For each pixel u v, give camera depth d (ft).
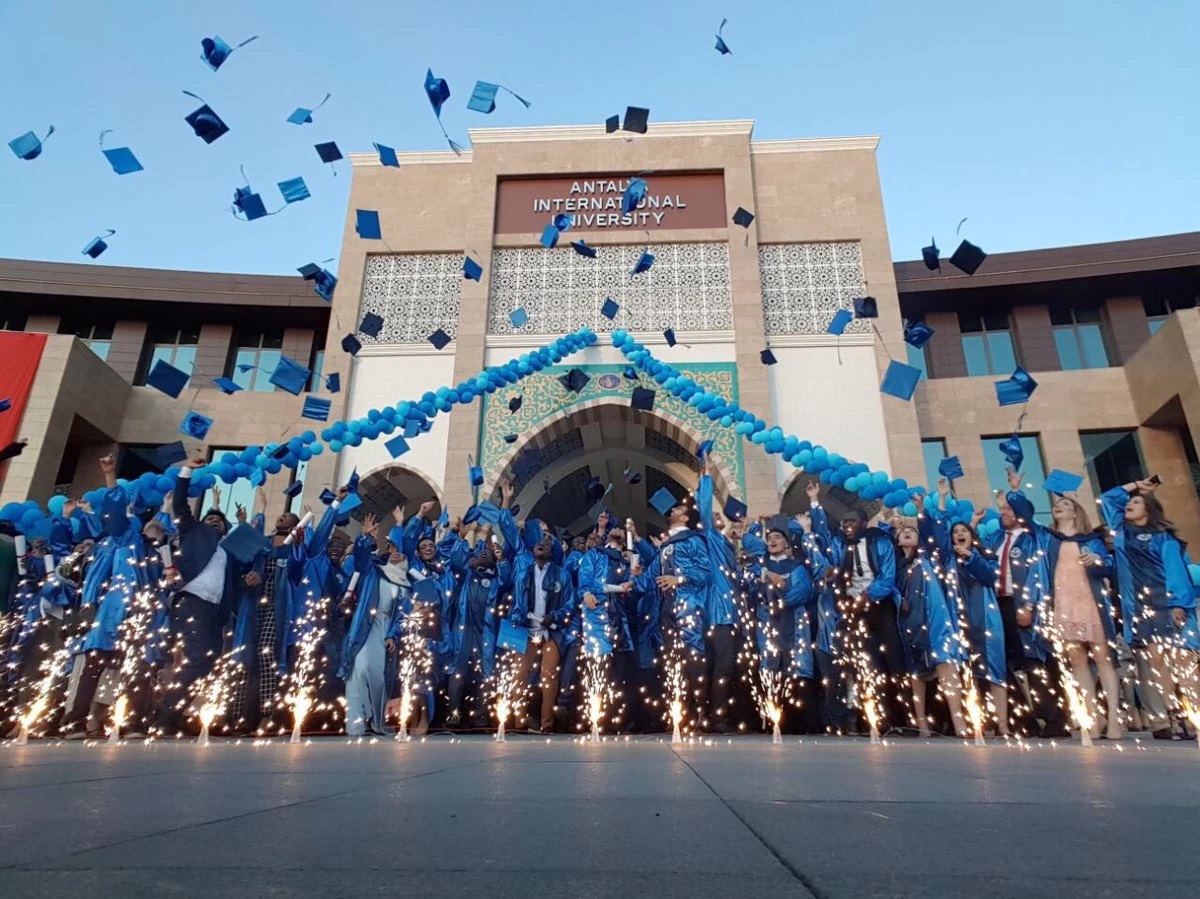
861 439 45.29
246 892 3.00
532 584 22.18
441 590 22.11
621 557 22.66
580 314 48.70
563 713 21.65
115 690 17.22
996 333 53.83
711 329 47.78
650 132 51.78
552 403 46.42
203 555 17.94
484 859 3.71
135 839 4.09
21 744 13.65
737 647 19.98
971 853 3.86
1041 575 18.52
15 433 42.14
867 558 20.35
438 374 48.03
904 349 46.60
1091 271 50.98
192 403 51.60
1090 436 49.55
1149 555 17.60
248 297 53.88
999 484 49.03
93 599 18.13
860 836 4.33
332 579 20.49
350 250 50.88
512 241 50.19
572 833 4.41
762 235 49.98
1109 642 16.93
